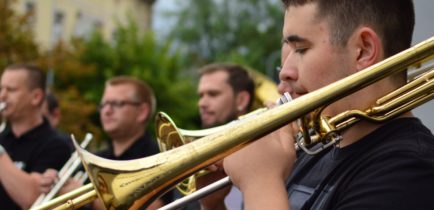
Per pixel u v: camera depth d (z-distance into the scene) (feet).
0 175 11.96
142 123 13.24
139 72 54.54
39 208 7.20
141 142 13.12
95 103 49.65
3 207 12.31
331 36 5.35
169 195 10.33
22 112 13.44
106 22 76.74
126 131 13.07
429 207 4.59
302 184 5.81
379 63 4.93
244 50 97.50
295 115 4.86
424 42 4.96
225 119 12.60
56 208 6.64
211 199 7.80
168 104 55.16
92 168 5.14
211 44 98.99
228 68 12.83
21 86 13.66
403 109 5.21
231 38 98.89
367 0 5.33
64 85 47.03
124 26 59.16
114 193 5.08
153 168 5.04
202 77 12.93
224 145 4.88
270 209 4.78
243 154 5.08
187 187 6.85
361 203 4.70
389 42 5.37
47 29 66.74
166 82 55.06
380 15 5.34
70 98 42.04
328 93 4.88
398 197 4.59
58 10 68.33
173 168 4.98
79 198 6.69
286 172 5.08
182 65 62.80
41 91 13.89
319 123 5.21
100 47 55.31
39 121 13.52
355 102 5.34
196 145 4.97
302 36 5.43
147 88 13.57
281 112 4.87
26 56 41.24
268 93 14.30
